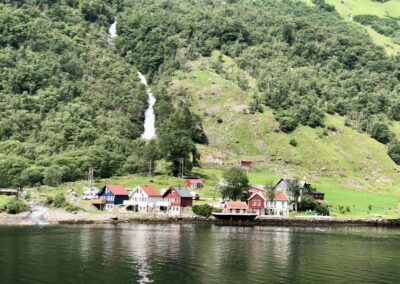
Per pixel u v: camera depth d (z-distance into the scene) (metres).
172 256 116.12
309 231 180.25
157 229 168.50
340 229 192.12
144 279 93.81
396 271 107.38
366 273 104.75
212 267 105.56
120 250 121.75
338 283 95.56
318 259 118.56
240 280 95.25
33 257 110.31
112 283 90.62
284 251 128.62
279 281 95.50
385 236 170.12
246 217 199.00
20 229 158.62
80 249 121.62
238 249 129.25
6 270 97.75
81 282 90.88
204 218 197.88
